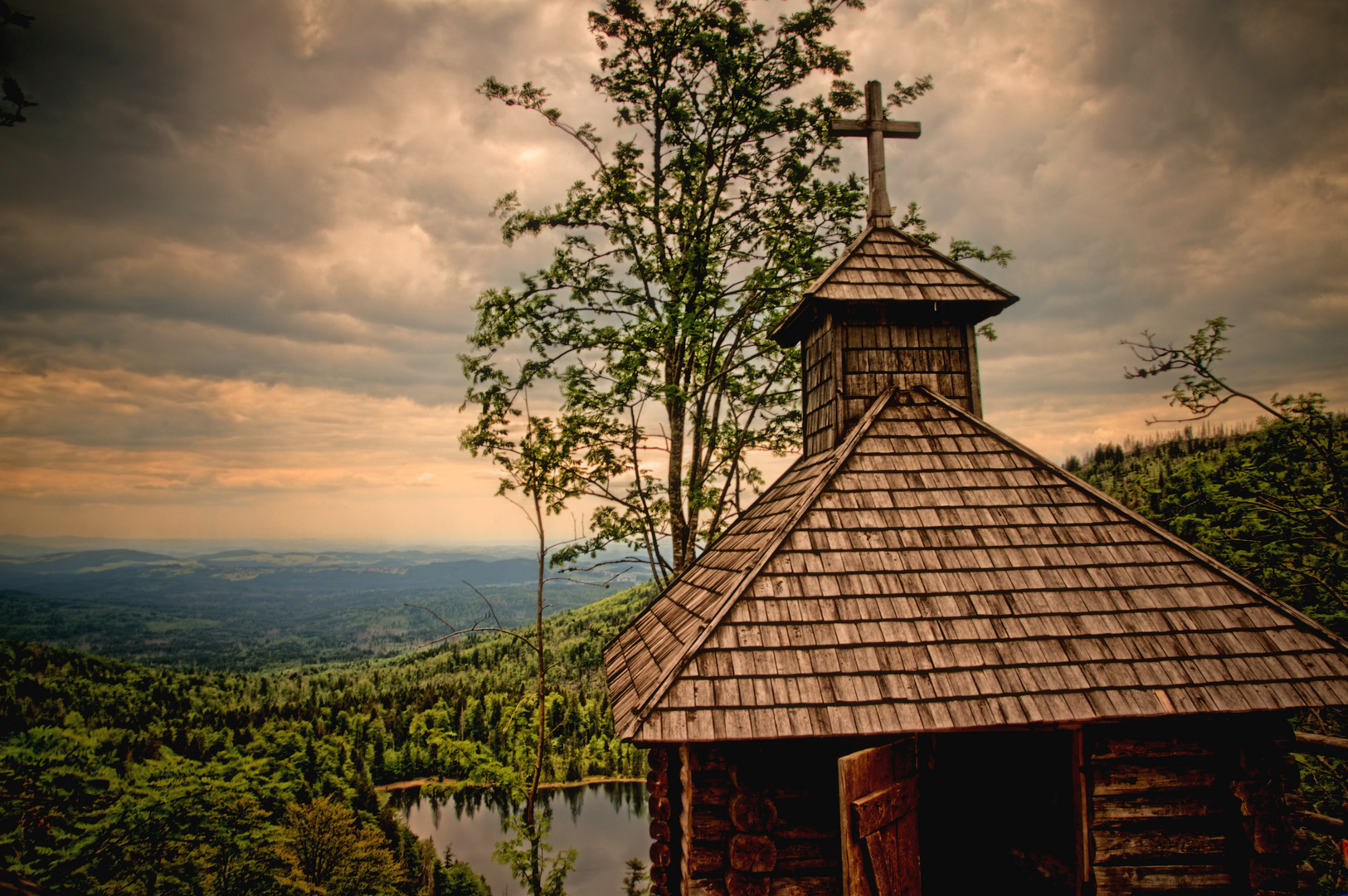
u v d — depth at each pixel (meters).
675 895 6.20
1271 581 13.01
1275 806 5.53
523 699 16.58
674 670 5.12
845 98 14.15
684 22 14.11
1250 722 5.66
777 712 4.95
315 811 30.16
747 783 5.34
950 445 7.05
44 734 14.35
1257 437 13.42
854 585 5.77
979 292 7.75
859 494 6.48
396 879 32.91
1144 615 5.73
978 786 6.72
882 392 7.78
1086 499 6.57
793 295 14.66
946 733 6.96
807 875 5.29
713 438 15.67
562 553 15.73
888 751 5.35
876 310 7.95
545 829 14.40
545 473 15.07
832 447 7.88
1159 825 5.57
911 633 5.49
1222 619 5.75
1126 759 5.65
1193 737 5.69
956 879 6.85
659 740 4.77
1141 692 5.27
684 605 7.60
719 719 4.88
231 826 17.55
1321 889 9.37
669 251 16.25
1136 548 6.20
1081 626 5.62
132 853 14.95
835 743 5.51
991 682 5.25
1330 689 5.39
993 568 5.97
